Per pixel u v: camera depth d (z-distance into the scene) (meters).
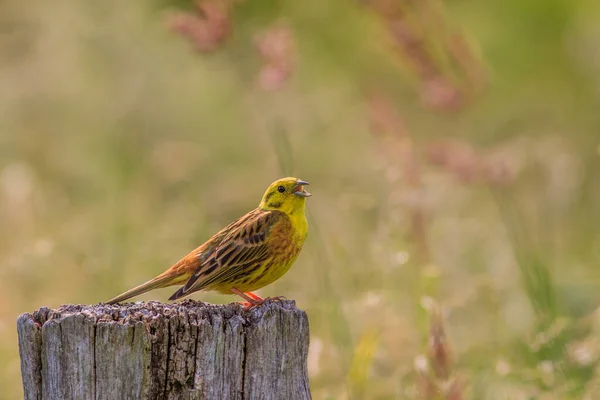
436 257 13.31
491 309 12.44
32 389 6.86
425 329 10.43
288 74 13.05
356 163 16.77
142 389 6.81
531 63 21.11
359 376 10.16
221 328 6.98
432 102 14.67
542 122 19.77
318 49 20.92
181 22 13.20
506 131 19.42
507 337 12.04
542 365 10.42
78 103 18.77
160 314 6.98
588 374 10.52
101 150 17.48
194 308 7.20
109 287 13.08
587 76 20.66
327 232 13.80
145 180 16.77
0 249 14.73
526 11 21.70
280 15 20.50
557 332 10.52
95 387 6.77
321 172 16.81
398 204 12.85
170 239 13.99
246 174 16.64
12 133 18.28
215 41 13.20
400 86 20.20
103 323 6.78
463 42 14.57
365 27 21.09
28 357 6.87
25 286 13.37
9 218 15.20
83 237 14.36
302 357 7.22
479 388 10.95
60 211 16.02
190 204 15.53
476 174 13.47
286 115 17.89
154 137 18.48
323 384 11.06
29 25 20.12
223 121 18.59
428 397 9.53
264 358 7.09
